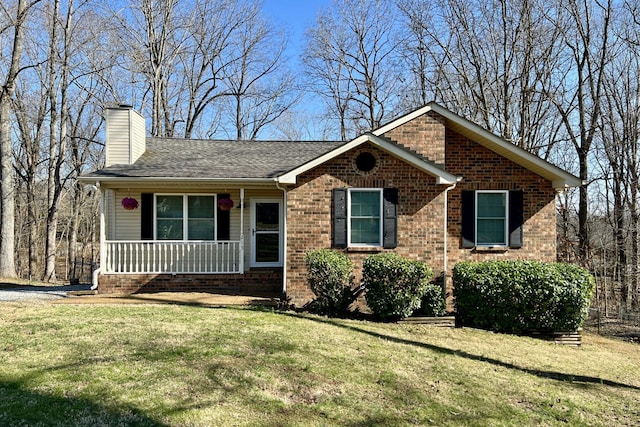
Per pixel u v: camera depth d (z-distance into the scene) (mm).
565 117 20281
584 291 10109
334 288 10289
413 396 5926
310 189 11305
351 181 11328
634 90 19469
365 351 7633
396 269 9898
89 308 9727
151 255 13102
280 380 5969
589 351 9898
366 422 5016
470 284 10500
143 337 7344
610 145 19969
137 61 25734
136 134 13781
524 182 12719
